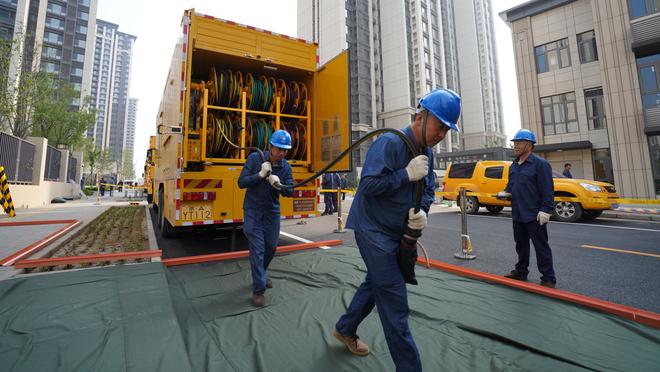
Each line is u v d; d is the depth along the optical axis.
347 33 52.72
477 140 74.38
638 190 13.68
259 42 5.32
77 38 63.31
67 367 1.68
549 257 3.46
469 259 4.80
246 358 1.99
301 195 5.64
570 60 16.97
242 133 5.14
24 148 13.59
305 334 2.31
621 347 2.10
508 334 2.27
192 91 5.52
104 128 135.12
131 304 2.56
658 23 13.23
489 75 83.56
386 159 1.68
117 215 10.05
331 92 5.45
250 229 3.14
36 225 7.44
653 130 13.12
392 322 1.62
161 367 1.70
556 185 9.16
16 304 2.54
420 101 1.73
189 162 4.85
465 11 77.69
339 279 3.56
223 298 3.01
